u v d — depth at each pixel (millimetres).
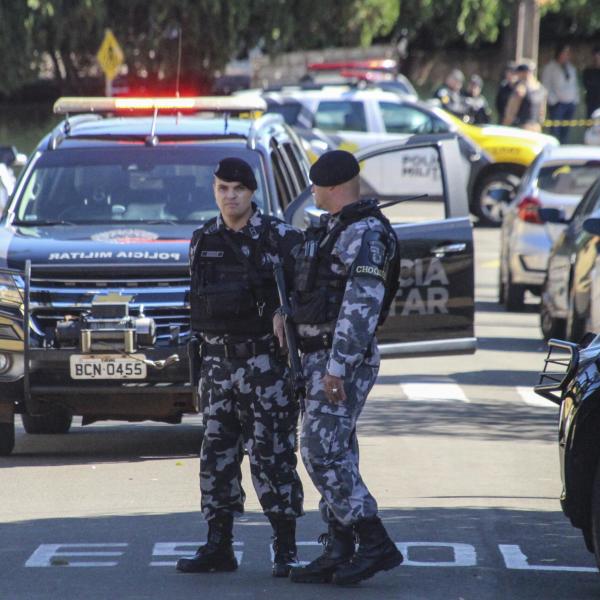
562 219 59094
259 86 134375
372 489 34000
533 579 26109
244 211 26438
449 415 44625
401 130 103812
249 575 26359
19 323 36531
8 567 26953
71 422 44594
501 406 46469
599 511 24250
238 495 26672
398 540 28938
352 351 24453
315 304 24828
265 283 26203
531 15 129500
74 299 36969
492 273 85625
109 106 44250
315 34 134875
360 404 25156
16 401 36875
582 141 140250
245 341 26078
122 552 28078
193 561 26500
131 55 128375
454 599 24750
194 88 130375
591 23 161375
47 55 142875
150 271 36938
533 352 58719
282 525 26453
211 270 26391
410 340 42281
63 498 33344
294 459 26516
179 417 39906
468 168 103375
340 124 103750
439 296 42438
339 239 24812
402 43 153500
